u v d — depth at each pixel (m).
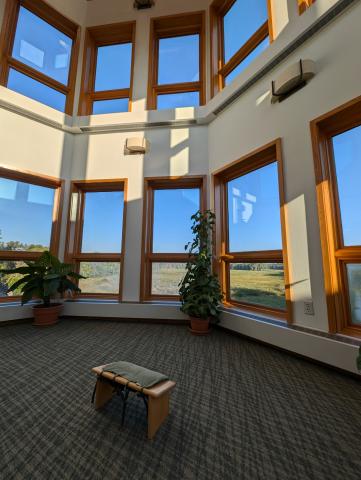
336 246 2.03
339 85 1.95
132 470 1.00
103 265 3.66
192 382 1.73
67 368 1.91
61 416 1.33
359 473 0.99
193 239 3.17
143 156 3.59
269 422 1.30
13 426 1.24
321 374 1.84
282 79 2.28
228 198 3.29
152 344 2.46
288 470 1.01
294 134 2.29
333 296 1.95
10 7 3.36
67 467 1.01
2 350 2.26
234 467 1.02
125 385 1.25
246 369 1.93
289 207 2.30
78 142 3.76
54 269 3.10
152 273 3.56
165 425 1.27
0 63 3.24
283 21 2.40
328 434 1.21
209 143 3.45
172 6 3.80
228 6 3.50
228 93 3.02
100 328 2.99
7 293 3.25
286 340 2.17
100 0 4.05
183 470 1.00
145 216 3.49
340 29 1.97
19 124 3.27
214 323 3.01
